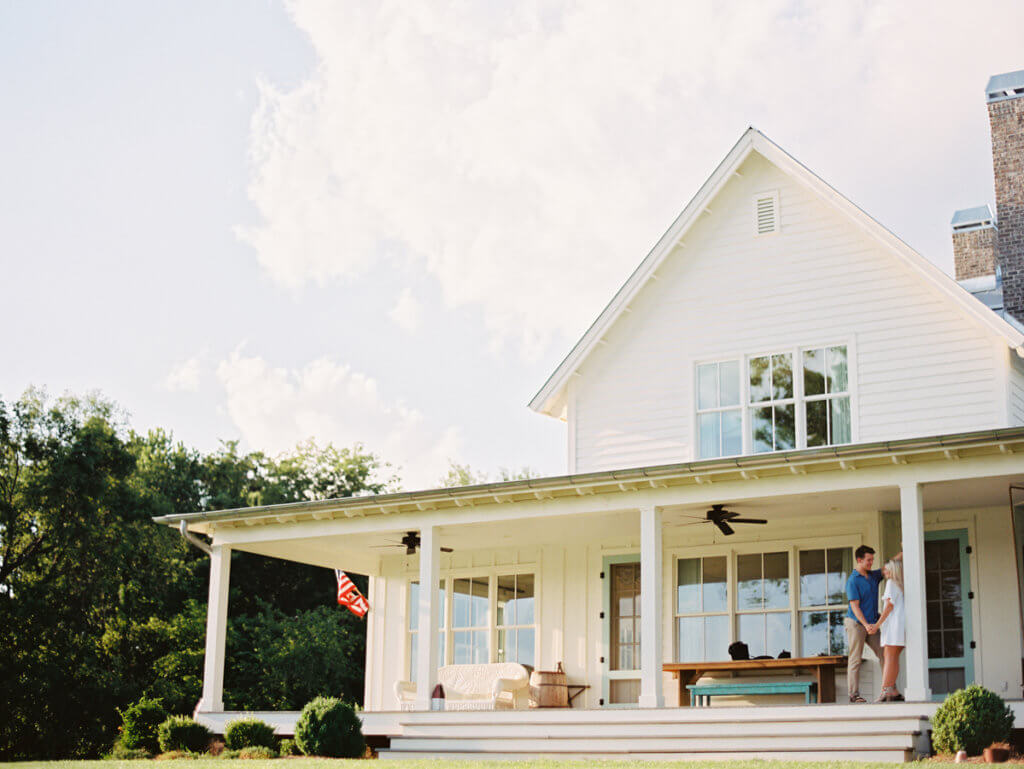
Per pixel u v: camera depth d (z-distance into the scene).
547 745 15.05
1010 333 16.38
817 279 18.27
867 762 12.25
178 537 37.78
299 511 18.39
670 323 19.41
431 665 17.12
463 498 17.17
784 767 11.95
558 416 21.14
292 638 40.34
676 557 19.23
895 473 14.55
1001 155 23.22
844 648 17.58
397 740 16.16
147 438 47.16
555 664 20.02
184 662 36.94
